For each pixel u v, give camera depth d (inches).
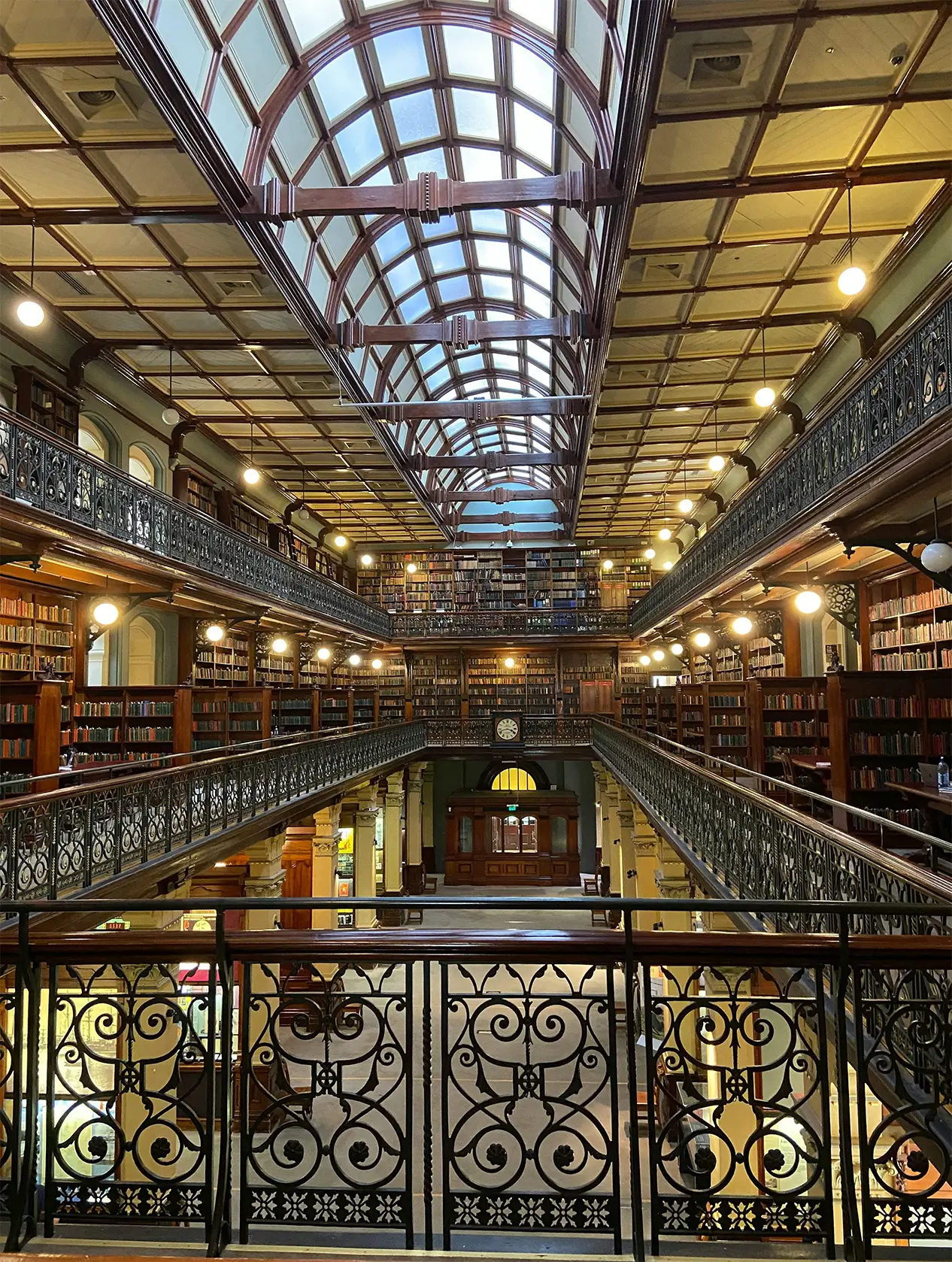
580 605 997.8
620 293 385.4
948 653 373.1
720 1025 327.0
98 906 103.5
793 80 250.5
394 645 986.7
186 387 519.8
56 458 343.0
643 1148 387.9
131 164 295.7
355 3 315.3
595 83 313.6
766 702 461.1
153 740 474.0
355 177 411.5
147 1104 102.3
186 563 466.9
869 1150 99.4
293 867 666.2
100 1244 98.8
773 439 585.9
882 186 305.7
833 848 204.8
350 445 639.8
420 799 939.3
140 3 225.8
